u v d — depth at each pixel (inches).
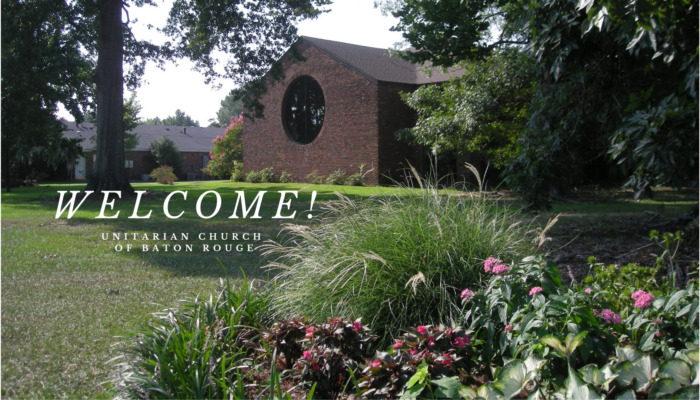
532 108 268.4
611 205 477.4
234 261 236.4
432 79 857.5
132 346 105.5
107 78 640.4
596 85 240.5
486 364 102.0
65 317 153.2
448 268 129.9
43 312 158.4
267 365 114.4
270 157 1048.2
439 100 684.1
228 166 1363.2
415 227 140.4
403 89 856.3
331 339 103.4
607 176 805.9
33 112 664.4
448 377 90.6
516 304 102.3
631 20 152.3
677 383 70.6
